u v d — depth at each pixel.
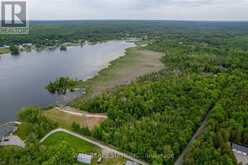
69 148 79.88
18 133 96.38
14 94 145.12
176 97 113.50
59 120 108.12
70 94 146.50
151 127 90.62
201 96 114.62
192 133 92.44
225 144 79.12
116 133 88.75
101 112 116.50
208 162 72.00
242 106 103.12
